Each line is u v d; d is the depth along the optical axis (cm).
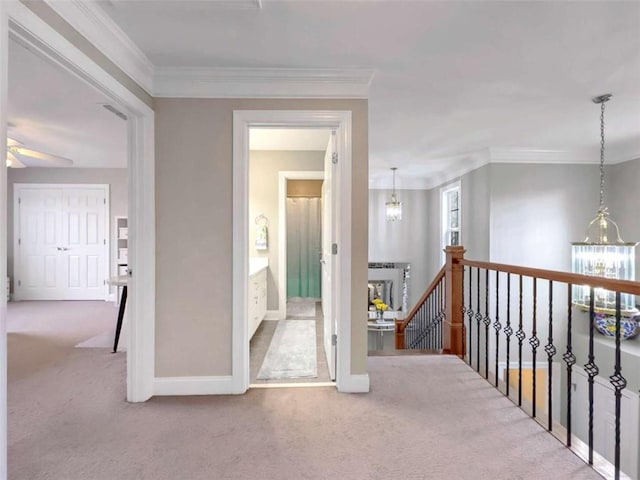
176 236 238
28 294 568
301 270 612
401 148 428
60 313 480
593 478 156
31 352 325
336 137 249
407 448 177
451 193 588
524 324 438
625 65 219
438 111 301
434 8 166
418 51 205
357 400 228
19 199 566
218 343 239
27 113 317
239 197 238
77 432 192
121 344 337
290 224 612
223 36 191
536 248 434
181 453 173
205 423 201
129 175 227
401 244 653
